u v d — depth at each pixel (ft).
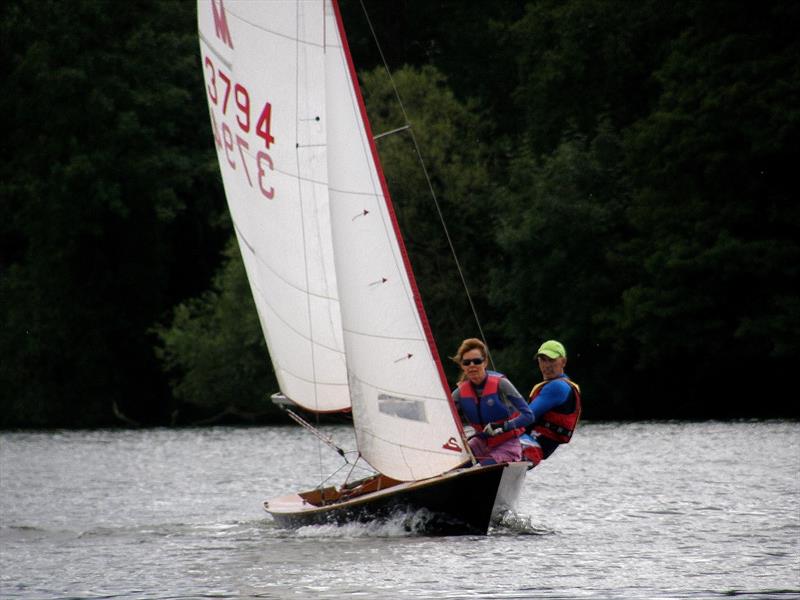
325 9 164.25
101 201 601.21
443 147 558.97
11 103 615.98
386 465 164.66
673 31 553.23
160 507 211.61
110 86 606.55
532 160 543.39
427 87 569.64
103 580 133.28
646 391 530.27
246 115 189.78
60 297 637.30
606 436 379.14
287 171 184.34
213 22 196.75
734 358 489.67
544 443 176.04
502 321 570.05
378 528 164.25
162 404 653.71
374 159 163.02
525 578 127.65
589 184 527.40
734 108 466.70
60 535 175.63
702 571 131.03
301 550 151.43
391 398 163.02
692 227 484.33
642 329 492.13
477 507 158.10
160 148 618.03
